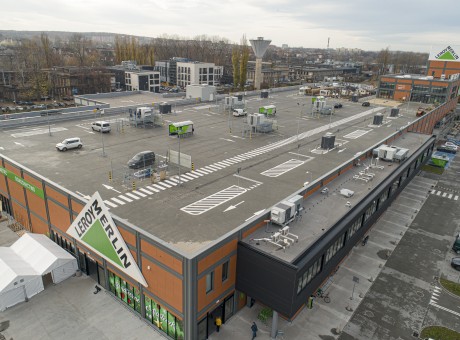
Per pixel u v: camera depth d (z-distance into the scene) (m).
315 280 31.06
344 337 30.67
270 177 43.72
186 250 27.91
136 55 176.88
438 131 98.12
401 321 32.81
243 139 60.12
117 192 38.16
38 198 40.94
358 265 41.12
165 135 60.66
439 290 37.38
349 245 37.47
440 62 125.62
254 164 48.16
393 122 75.94
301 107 90.06
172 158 45.75
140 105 81.38
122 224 30.20
